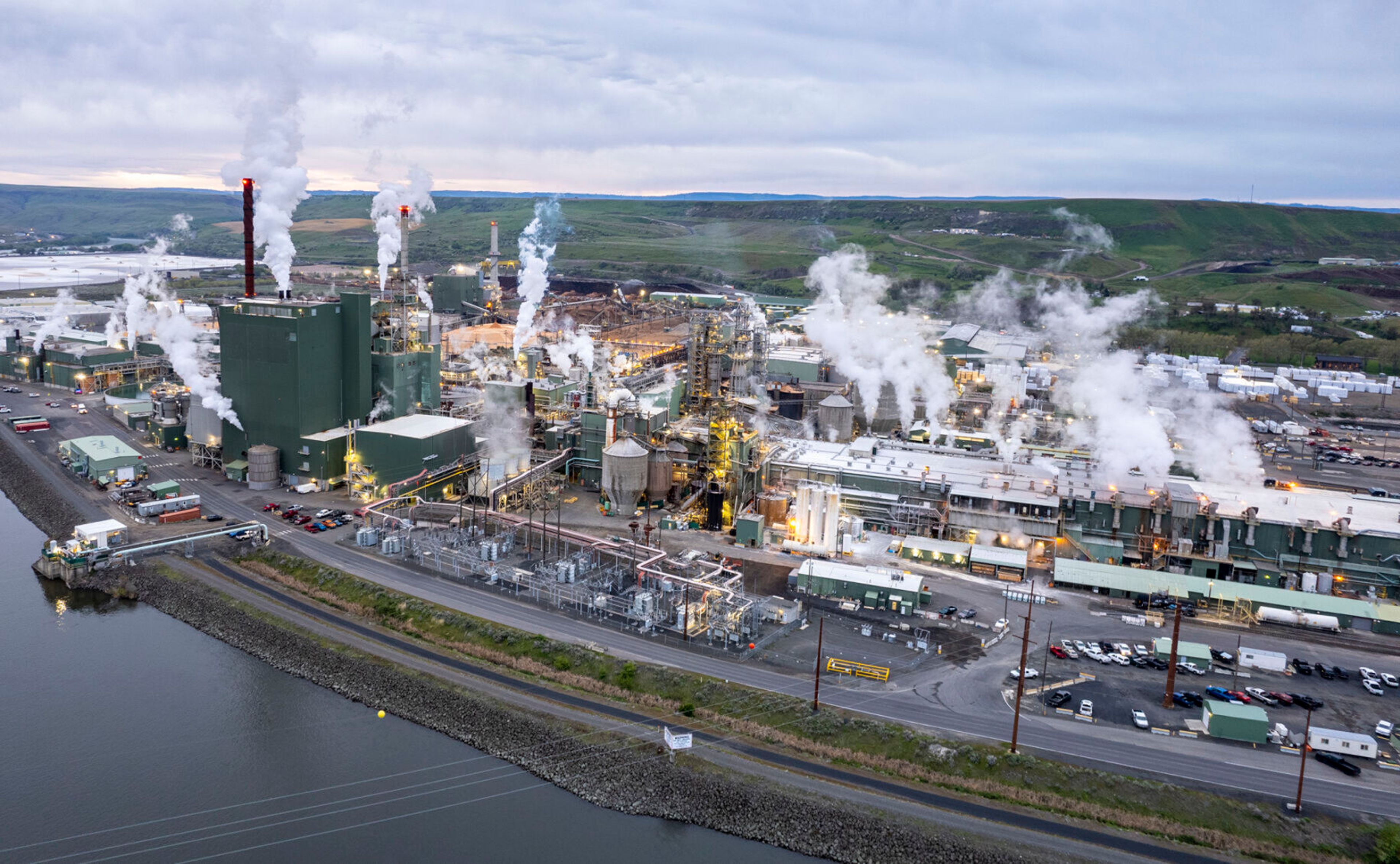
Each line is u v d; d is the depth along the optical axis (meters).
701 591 129.12
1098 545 148.50
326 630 125.19
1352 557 140.12
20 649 123.62
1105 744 97.50
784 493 164.50
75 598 140.12
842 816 88.50
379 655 118.50
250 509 167.00
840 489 156.50
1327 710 105.56
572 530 158.00
